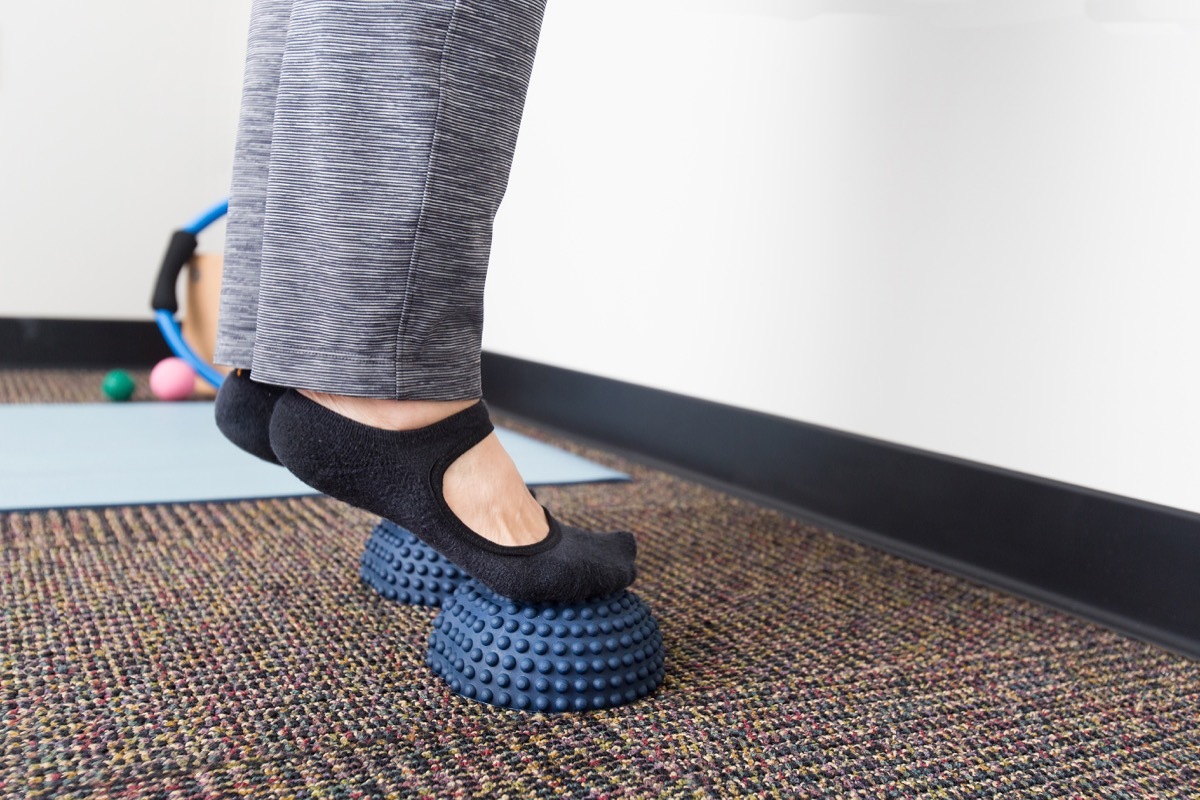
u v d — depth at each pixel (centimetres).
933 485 128
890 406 135
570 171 199
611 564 84
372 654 87
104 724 71
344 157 69
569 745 72
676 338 174
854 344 139
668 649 92
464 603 84
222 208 229
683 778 69
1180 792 71
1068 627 106
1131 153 106
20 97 265
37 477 142
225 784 64
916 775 71
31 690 76
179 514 128
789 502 150
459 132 70
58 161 271
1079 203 111
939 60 126
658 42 173
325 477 76
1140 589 106
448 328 74
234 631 90
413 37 68
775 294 152
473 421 79
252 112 86
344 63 69
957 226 125
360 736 72
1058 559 114
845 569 121
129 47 277
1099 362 110
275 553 113
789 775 70
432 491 76
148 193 283
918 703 83
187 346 224
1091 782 72
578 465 174
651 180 177
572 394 200
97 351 281
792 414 150
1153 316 105
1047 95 114
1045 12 113
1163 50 103
